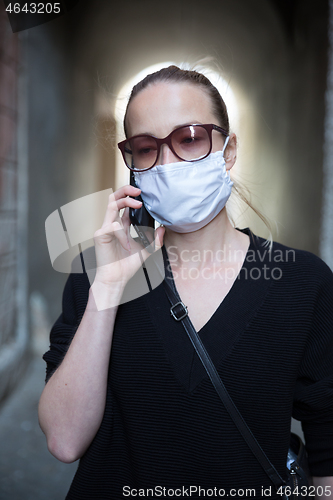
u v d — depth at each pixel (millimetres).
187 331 1033
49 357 1174
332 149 4590
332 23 4559
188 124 1067
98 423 1063
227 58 1324
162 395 1027
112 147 1388
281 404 1020
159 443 1021
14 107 4262
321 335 1067
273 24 6246
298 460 1106
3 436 3137
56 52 5664
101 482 1095
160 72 1094
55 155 5719
